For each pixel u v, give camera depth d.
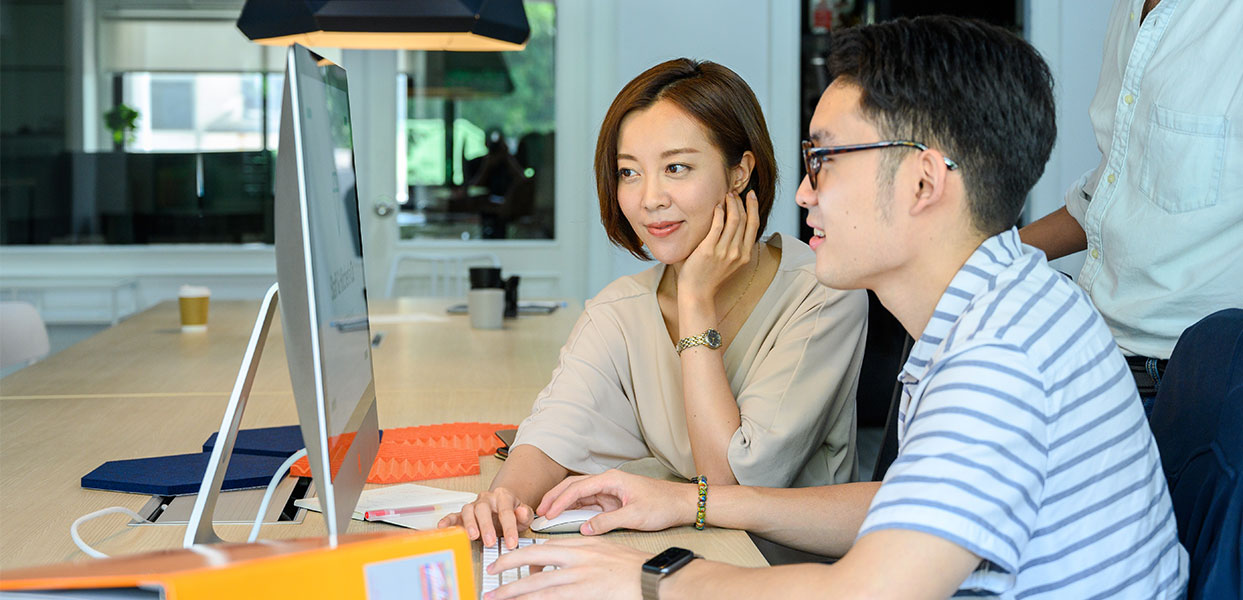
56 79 4.53
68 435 1.60
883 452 1.57
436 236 4.68
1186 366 1.08
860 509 1.13
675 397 1.39
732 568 0.86
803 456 1.29
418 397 1.92
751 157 1.35
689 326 1.29
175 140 4.60
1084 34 4.32
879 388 1.98
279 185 0.82
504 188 4.68
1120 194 1.67
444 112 4.63
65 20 4.51
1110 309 1.68
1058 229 1.92
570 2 4.59
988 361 0.77
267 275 4.64
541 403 1.40
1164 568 0.89
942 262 0.88
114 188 4.59
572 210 4.68
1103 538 0.83
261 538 1.12
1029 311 0.81
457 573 0.76
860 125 0.87
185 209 4.63
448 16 2.42
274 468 1.36
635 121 1.32
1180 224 1.57
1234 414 0.95
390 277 4.65
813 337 1.31
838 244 0.90
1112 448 0.83
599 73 4.60
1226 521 0.91
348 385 0.93
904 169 0.86
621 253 4.64
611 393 1.42
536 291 4.71
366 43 2.63
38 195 4.55
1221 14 1.52
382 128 4.61
